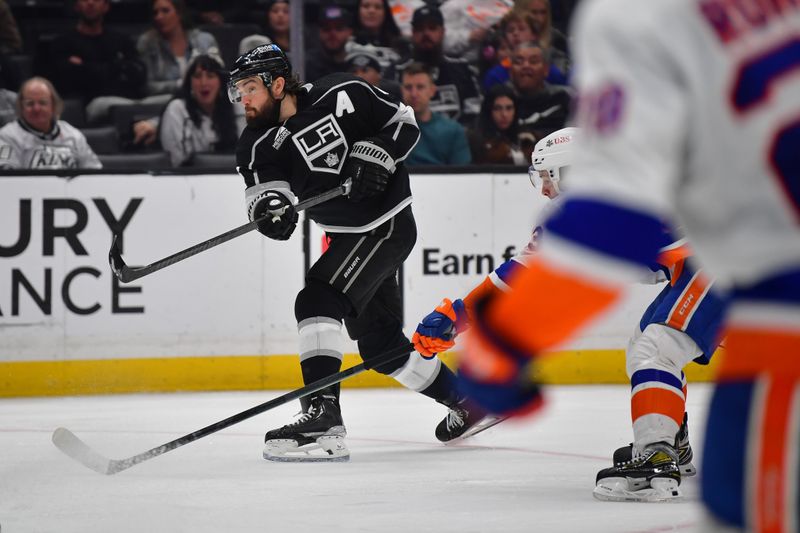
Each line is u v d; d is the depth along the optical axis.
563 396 16.44
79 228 17.52
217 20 23.52
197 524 7.26
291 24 19.19
